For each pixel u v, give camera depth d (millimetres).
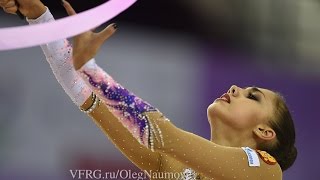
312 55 17844
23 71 13820
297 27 18125
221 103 8281
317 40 18172
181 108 15094
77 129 13961
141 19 16016
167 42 16172
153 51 15727
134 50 15477
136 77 15133
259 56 17219
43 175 13625
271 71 16188
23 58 13859
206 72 15703
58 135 13867
